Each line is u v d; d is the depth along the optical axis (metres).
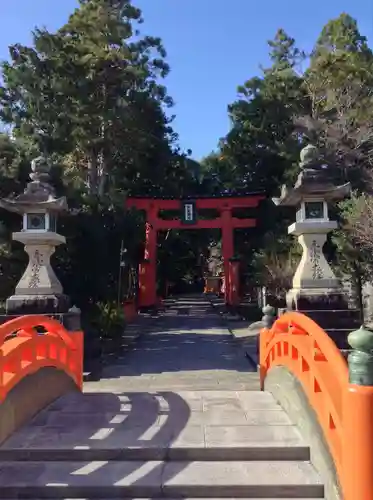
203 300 44.66
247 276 29.12
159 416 6.34
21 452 5.15
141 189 32.06
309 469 4.83
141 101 24.11
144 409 6.68
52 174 15.23
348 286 19.48
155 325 24.20
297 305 8.66
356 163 21.44
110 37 22.50
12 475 4.79
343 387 3.80
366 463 3.54
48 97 21.11
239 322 24.77
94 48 21.23
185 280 58.12
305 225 8.91
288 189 8.96
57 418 6.30
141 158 28.30
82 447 5.20
